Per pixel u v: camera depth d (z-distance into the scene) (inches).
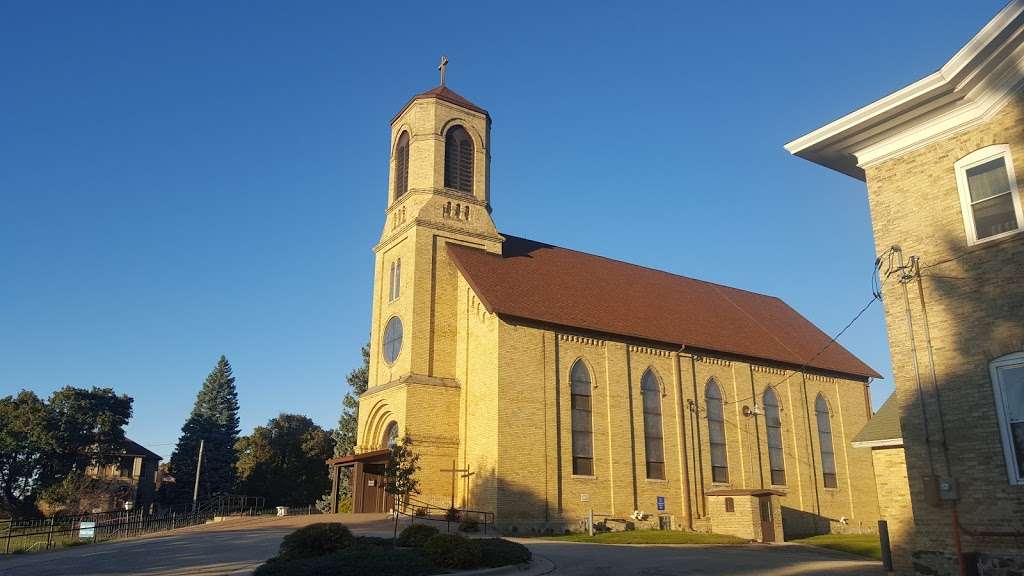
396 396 1508.4
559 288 1669.5
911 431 661.9
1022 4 582.6
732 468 1705.2
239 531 1255.5
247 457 3070.9
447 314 1598.2
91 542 1283.2
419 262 1598.2
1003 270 622.8
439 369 1546.5
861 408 2052.2
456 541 765.3
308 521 1360.7
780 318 2197.3
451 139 1754.4
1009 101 639.1
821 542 1412.4
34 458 2674.7
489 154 1834.4
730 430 1732.3
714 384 1750.7
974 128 660.1
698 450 1652.3
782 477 1803.6
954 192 666.2
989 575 591.2
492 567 767.1
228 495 2755.9
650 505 1526.8
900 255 695.7
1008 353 609.3
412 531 845.8
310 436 3112.7
